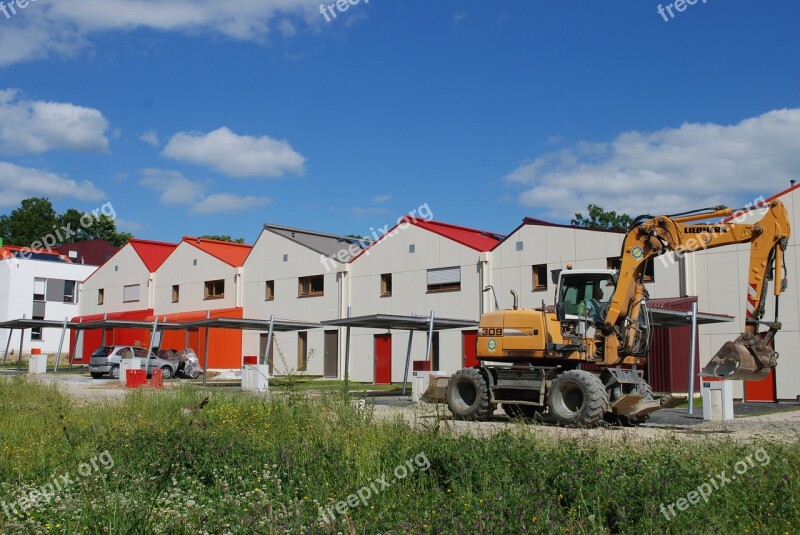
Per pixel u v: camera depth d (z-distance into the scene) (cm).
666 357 2475
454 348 3184
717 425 1577
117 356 3594
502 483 777
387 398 2364
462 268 3206
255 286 4141
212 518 704
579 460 820
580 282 1666
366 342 3531
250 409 1336
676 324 2397
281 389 1441
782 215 1344
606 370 1589
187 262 4569
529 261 2988
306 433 1111
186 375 3897
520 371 1630
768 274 1358
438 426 1059
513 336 1656
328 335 3725
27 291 5553
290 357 3881
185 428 1046
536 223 2986
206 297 4428
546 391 1597
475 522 650
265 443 1046
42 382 2292
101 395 2122
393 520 696
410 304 3378
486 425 1465
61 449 996
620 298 1547
